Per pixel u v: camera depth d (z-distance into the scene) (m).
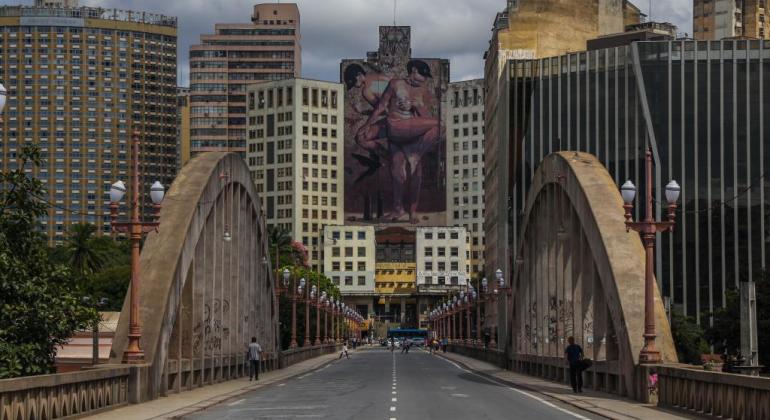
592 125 138.12
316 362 101.19
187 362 44.78
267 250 72.69
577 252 50.78
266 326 73.19
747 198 131.75
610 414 30.53
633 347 37.50
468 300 132.62
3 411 22.62
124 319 38.38
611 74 137.12
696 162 132.75
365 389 47.28
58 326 32.06
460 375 66.50
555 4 151.00
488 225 175.50
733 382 26.12
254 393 44.31
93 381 30.45
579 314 50.69
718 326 82.62
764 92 132.62
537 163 142.12
